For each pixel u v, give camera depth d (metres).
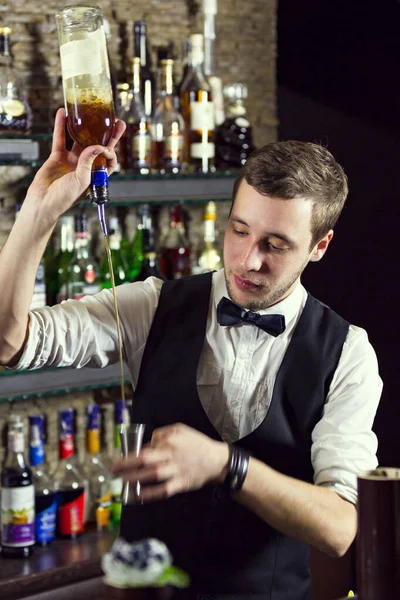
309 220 1.99
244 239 2.01
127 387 3.42
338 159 3.61
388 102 3.46
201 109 3.29
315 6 3.62
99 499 3.22
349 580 3.24
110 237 3.24
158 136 3.26
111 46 3.34
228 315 2.17
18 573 2.83
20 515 2.94
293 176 1.95
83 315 2.20
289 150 2.02
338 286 3.62
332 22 3.58
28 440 3.22
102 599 2.94
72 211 3.23
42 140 2.99
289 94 3.72
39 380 3.02
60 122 2.01
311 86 3.66
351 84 3.55
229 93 3.48
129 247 3.38
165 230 3.46
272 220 1.96
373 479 1.45
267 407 2.16
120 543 1.63
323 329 2.22
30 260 1.94
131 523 2.17
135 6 3.41
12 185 3.16
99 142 1.92
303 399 2.15
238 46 3.66
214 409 2.18
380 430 3.55
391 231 3.48
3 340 1.98
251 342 2.20
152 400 2.21
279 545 2.13
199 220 3.57
